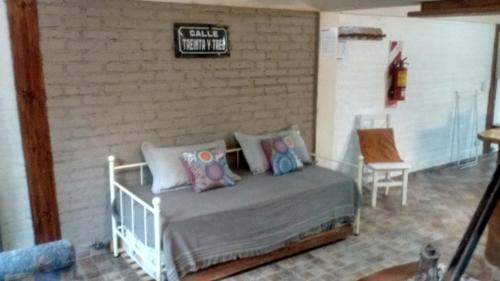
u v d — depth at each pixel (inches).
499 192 36.5
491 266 85.1
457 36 229.5
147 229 113.8
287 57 164.9
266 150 151.9
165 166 132.0
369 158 183.5
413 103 217.3
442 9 137.9
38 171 121.7
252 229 121.3
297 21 164.4
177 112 143.0
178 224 108.8
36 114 119.0
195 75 144.3
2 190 118.4
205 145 143.7
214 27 144.7
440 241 144.0
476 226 36.5
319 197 135.5
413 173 225.9
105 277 120.6
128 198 124.6
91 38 124.0
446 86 232.1
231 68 151.7
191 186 133.5
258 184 137.9
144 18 131.5
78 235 131.2
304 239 134.6
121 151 134.7
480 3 124.4
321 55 172.2
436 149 236.7
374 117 199.3
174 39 137.7
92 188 131.2
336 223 141.8
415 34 208.5
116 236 132.8
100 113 129.0
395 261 131.0
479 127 258.8
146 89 135.6
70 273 69.2
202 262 113.3
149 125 138.3
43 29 116.6
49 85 119.7
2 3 110.9
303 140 170.4
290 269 126.4
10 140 117.4
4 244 120.8
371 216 166.2
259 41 156.4
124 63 130.4
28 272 65.4
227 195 127.6
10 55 113.8
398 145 215.8
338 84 184.4
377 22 191.2
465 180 214.4
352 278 121.4
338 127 189.3
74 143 126.1
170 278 107.3
